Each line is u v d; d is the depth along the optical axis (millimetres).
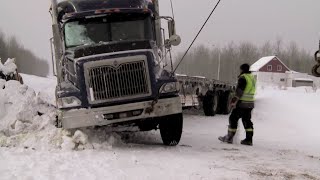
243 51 90500
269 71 72375
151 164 5711
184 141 9039
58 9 8398
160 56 8320
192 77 14438
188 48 7848
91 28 8188
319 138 11633
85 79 6996
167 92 7246
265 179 5047
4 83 9227
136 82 7117
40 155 6078
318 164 6410
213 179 4914
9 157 5812
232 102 9008
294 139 11266
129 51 7184
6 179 4465
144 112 7094
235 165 5953
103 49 7363
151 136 9578
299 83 72250
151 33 8492
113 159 5977
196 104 14359
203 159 6355
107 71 7027
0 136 7430
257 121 16500
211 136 10516
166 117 7676
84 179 4660
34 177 4629
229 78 86750
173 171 5285
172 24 8750
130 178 4797
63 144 6816
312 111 18891
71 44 8094
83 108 6953
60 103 6961
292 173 5500
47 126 7996
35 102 8570
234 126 9125
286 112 19281
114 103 7059
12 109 8438
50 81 35344
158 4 8789
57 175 4770
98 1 8359
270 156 7098
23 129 7938
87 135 7121
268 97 26516
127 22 8328
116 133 7926
